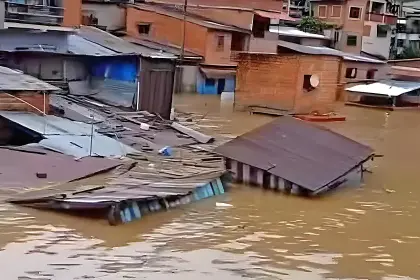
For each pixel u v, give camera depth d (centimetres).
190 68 4159
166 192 1456
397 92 3997
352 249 1279
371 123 3316
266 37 4706
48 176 1563
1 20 2594
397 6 6519
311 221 1449
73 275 1032
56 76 2764
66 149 1792
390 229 1435
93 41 2977
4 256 1084
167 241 1230
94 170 1647
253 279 1080
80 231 1238
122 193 1406
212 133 2589
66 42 2908
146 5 4603
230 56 4381
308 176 1669
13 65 2661
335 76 3588
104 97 2778
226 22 4700
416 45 6512
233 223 1382
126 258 1126
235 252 1205
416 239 1374
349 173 1838
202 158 1980
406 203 1673
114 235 1235
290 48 4494
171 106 2811
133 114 2550
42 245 1150
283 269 1139
